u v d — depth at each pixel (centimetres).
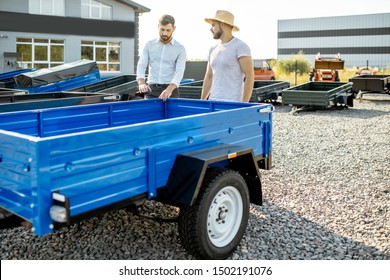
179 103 523
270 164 444
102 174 283
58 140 259
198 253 340
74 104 574
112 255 369
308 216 470
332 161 733
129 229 421
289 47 7475
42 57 2725
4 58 2225
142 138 307
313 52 7244
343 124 1208
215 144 369
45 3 2700
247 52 517
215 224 353
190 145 346
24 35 2612
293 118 1352
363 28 6788
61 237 404
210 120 361
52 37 2712
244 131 401
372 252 385
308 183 595
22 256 368
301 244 398
